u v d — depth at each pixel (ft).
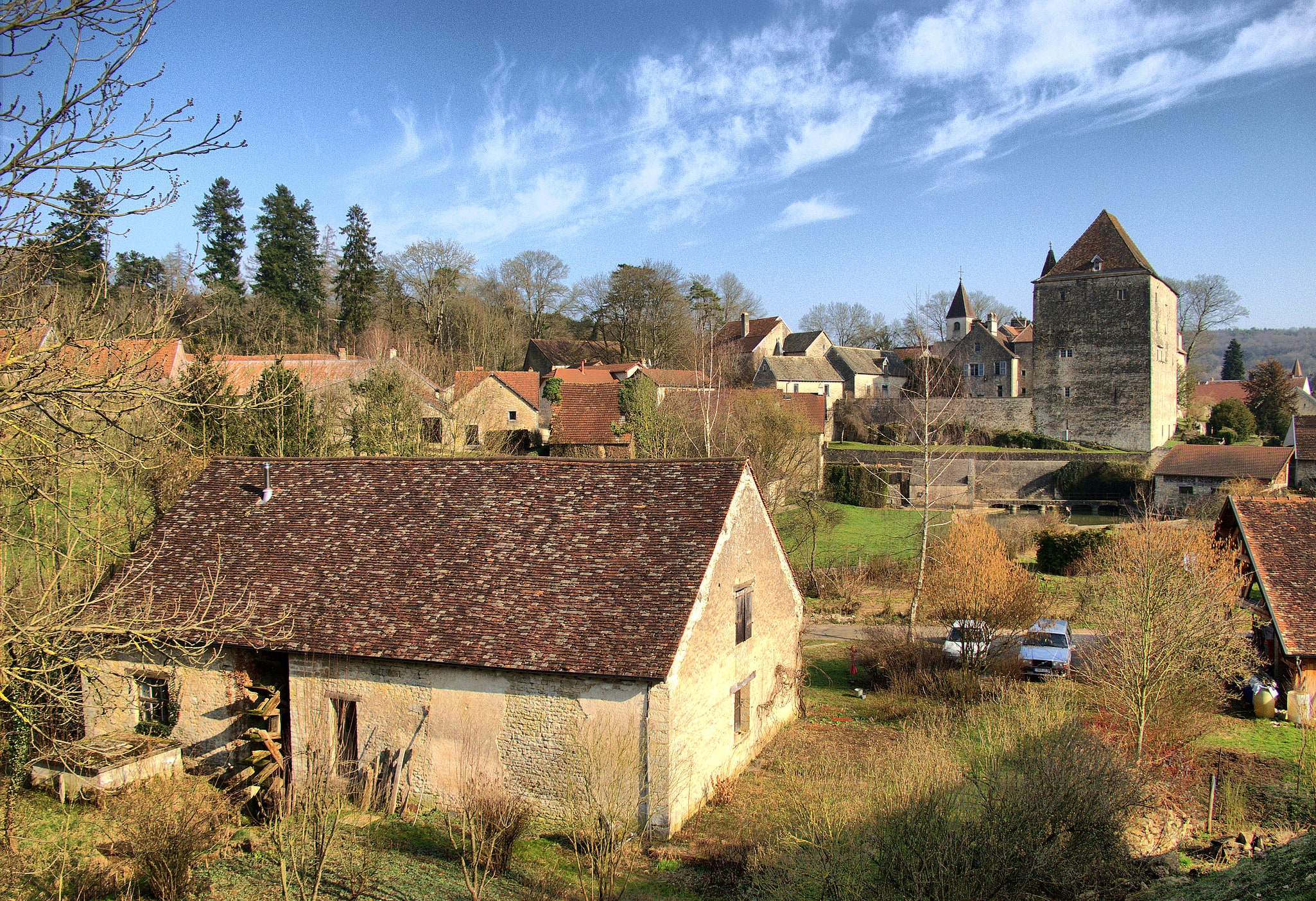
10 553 62.75
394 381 138.10
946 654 84.23
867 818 43.29
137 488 85.10
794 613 77.41
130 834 47.47
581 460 66.95
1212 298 305.53
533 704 53.16
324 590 61.16
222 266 239.71
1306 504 85.30
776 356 284.82
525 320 313.12
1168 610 61.00
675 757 51.39
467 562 60.80
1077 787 44.24
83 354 39.75
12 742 57.88
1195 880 44.65
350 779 56.95
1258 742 67.62
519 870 47.01
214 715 60.39
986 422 259.80
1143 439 238.07
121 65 32.42
